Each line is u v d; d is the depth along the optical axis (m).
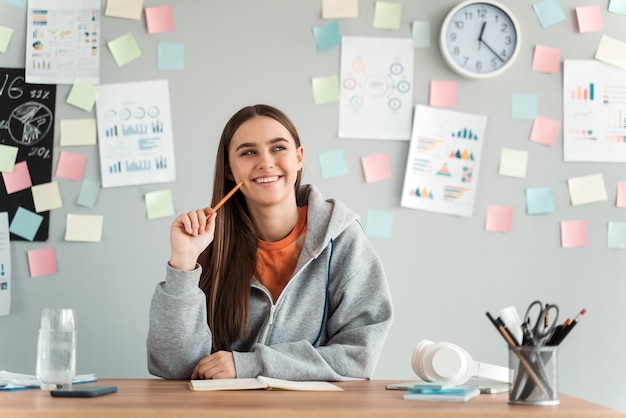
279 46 3.18
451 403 1.42
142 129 3.13
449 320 3.15
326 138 3.16
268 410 1.27
